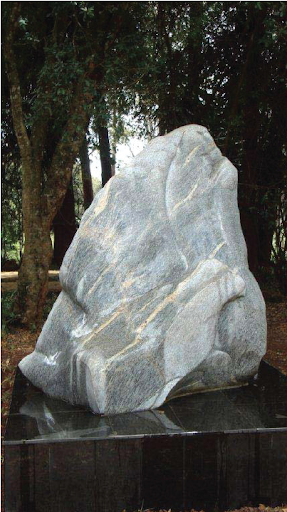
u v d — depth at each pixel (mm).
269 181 10562
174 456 3521
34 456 3445
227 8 9586
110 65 7824
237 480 3576
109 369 3850
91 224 4375
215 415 3838
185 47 10078
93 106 8453
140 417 3805
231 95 10117
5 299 9102
